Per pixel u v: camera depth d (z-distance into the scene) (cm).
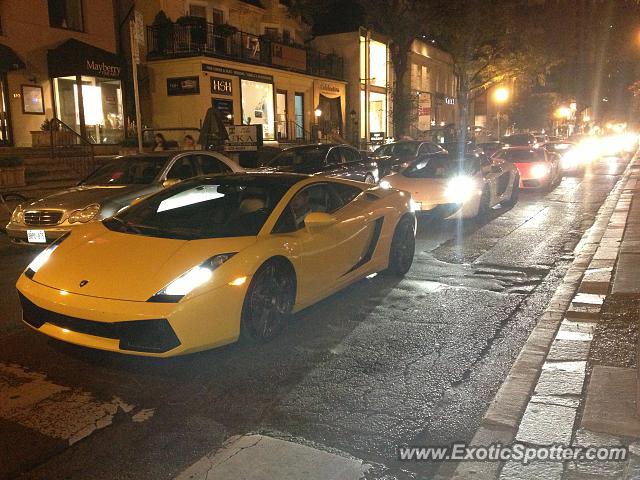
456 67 3209
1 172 1366
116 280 430
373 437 351
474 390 414
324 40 3250
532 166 1650
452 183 1074
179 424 370
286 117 2730
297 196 561
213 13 2469
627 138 5159
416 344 502
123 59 2080
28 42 1777
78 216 817
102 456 335
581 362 437
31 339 516
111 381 432
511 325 550
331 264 567
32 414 383
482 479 299
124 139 1962
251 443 345
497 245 927
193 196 567
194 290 421
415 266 786
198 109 2183
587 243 920
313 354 480
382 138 3194
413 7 2431
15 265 832
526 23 2784
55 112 1864
